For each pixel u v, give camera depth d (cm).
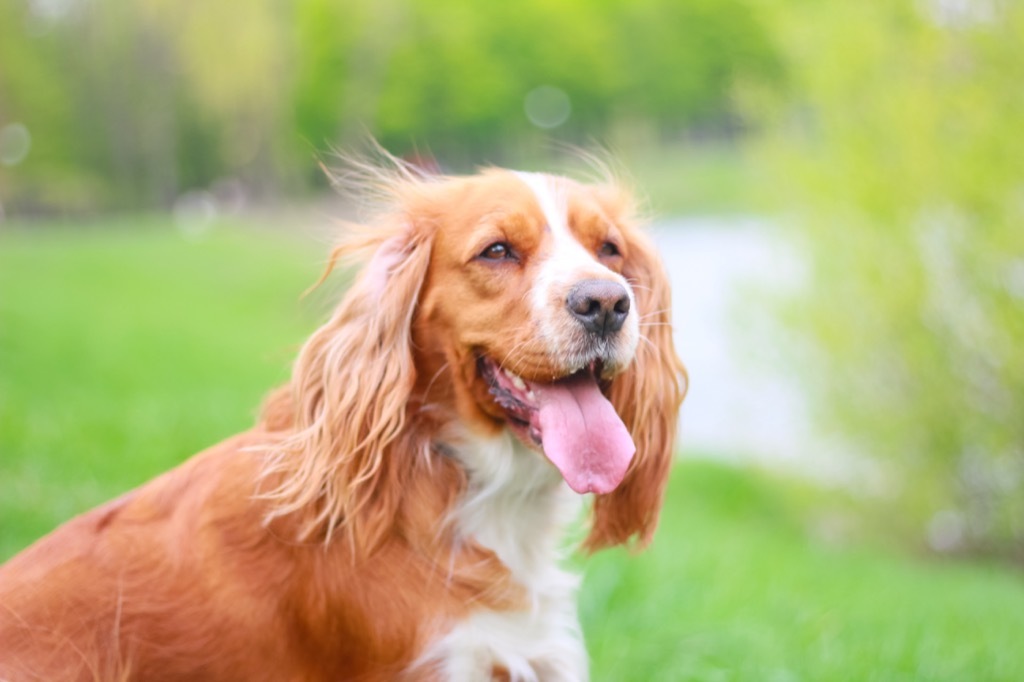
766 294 1219
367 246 382
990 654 563
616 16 7162
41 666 304
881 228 1138
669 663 505
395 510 340
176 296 2517
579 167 444
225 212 5556
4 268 2659
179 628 316
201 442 886
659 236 433
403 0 6544
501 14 7038
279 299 2644
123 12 6159
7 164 5984
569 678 353
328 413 342
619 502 406
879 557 1106
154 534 330
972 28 1081
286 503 330
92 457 784
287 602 325
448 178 391
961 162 1073
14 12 6184
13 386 1116
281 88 6134
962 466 1198
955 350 1148
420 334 362
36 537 604
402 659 327
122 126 6234
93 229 4575
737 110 1286
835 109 1162
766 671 504
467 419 359
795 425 1279
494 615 340
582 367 344
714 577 702
